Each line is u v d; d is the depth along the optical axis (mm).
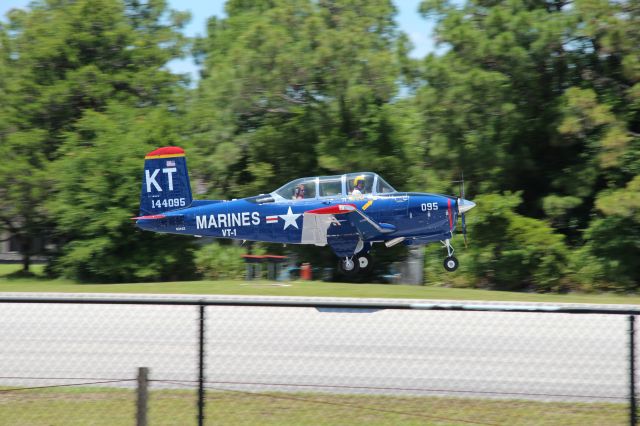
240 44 92125
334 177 67250
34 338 35750
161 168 72125
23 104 92750
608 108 76312
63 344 34969
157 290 55156
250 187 95000
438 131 86250
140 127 87062
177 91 100875
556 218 85375
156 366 32031
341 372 30703
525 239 76500
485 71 82750
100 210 83125
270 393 28375
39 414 26406
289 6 95375
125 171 82875
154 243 86625
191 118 95500
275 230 68250
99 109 94875
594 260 76438
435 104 84062
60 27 94375
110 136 84875
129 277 85750
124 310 39594
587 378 29500
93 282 86062
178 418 25688
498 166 84375
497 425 24750
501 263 77688
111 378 30766
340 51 87500
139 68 98812
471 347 33219
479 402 27109
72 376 31062
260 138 95938
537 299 51969
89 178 82562
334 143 88875
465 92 82000
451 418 25406
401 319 37031
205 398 26141
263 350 33375
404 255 86438
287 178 95062
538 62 81438
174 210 71812
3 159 87812
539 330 35156
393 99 91438
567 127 76188
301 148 94938
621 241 74938
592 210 83250
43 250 94875
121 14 99625
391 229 64875
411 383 29375
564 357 31750
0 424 25375
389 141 90500
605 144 74562
